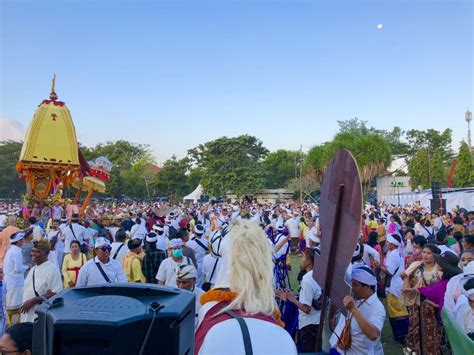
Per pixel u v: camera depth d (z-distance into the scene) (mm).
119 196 67875
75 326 1379
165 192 66812
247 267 1858
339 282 2617
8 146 62688
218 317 1797
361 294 3721
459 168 53656
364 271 3697
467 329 3918
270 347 1631
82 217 18484
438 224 15586
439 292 5363
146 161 74625
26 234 8523
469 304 3936
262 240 1944
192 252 7770
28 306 5297
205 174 62125
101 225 17312
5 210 28734
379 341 3775
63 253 11648
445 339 5195
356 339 3582
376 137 45875
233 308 1814
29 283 5449
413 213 21328
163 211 25828
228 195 61781
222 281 2064
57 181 21453
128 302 1551
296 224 17094
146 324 1455
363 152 45438
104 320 1380
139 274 7316
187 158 66500
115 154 74062
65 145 20719
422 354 5621
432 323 5488
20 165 19969
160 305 1526
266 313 1804
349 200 2500
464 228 12664
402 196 44281
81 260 7520
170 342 1486
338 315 4027
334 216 2658
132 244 7523
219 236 6676
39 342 1488
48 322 1437
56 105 20953
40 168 20312
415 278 5848
